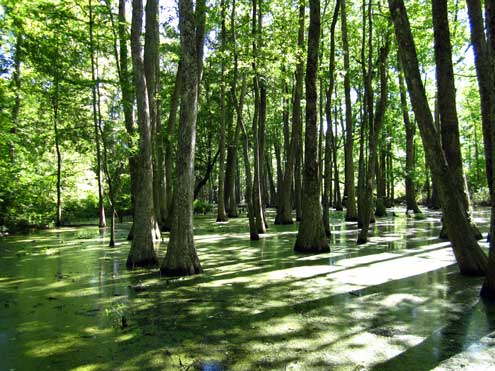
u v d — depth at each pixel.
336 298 6.77
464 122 39.59
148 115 10.53
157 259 10.31
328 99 15.86
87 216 28.05
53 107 19.17
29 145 19.72
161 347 4.76
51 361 4.42
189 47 8.78
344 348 4.65
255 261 10.41
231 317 5.84
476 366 4.13
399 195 48.91
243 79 18.05
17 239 16.44
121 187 24.77
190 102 8.80
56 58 16.11
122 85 14.31
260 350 4.62
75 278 8.66
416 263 9.77
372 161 13.69
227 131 29.59
